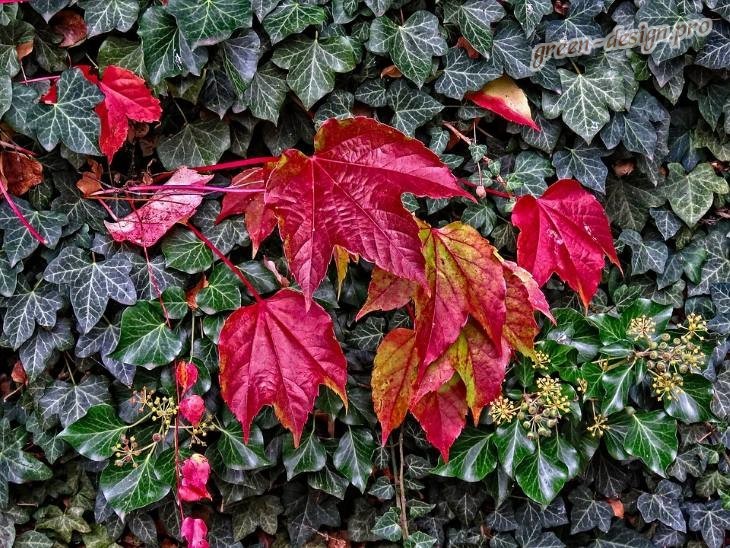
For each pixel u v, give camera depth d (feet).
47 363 2.34
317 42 2.29
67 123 2.19
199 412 2.18
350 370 2.44
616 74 2.43
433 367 2.21
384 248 2.02
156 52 2.21
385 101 2.36
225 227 2.35
